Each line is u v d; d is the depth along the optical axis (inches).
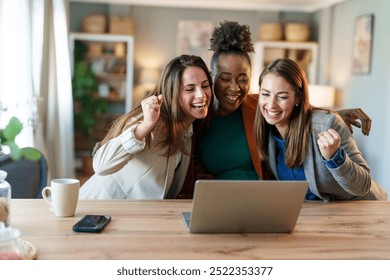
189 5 305.1
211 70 88.5
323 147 65.4
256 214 56.5
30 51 139.4
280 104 71.8
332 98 258.2
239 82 86.4
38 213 63.5
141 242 53.7
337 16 277.3
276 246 53.9
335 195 77.3
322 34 296.5
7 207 55.1
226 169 88.2
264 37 301.4
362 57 235.9
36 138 148.0
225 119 89.1
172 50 316.5
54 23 162.1
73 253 49.9
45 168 87.0
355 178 68.4
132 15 312.0
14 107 134.1
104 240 53.9
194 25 315.3
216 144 87.7
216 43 87.0
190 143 81.1
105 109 294.7
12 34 133.5
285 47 299.9
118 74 301.6
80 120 288.8
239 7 308.2
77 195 62.5
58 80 164.9
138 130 69.4
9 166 84.6
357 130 237.0
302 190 55.7
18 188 84.4
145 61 315.9
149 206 68.7
